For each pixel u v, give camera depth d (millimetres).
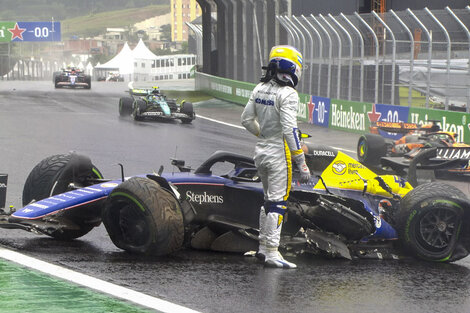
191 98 148000
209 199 25562
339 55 93625
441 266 25078
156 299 18562
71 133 77188
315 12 152875
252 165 27453
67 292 18906
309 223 26109
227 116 113188
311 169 26609
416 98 84562
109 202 23734
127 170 49938
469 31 77500
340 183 26422
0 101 127938
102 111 113500
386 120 83062
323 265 24141
